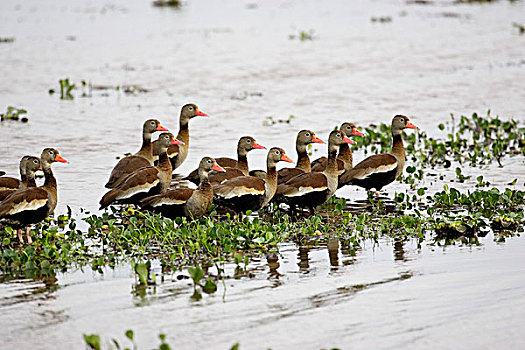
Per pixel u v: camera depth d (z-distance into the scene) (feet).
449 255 41.78
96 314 33.83
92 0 184.14
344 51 121.60
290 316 33.24
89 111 84.74
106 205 49.85
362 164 55.16
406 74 104.78
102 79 102.17
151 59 115.65
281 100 90.58
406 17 157.69
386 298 35.12
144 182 51.26
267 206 53.83
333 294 35.86
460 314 32.99
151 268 40.32
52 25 147.13
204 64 112.06
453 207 52.03
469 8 169.89
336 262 41.01
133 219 46.75
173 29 143.64
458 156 66.03
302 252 43.04
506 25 146.10
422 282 37.22
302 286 37.06
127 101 89.86
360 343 30.45
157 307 34.53
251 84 99.55
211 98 91.81
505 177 59.21
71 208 52.60
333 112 84.43
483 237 45.29
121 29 143.13
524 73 103.55
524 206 51.44
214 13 166.09
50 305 35.01
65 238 45.80
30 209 44.86
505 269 38.83
